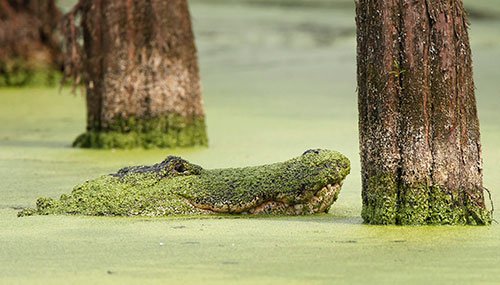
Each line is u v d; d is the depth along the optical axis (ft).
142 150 59.41
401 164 37.52
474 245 34.88
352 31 125.18
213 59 107.86
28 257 34.04
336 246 34.99
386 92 37.14
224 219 39.70
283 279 31.19
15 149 60.34
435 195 37.55
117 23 59.57
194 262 33.22
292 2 146.10
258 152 57.72
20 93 90.33
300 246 35.09
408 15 36.70
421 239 35.73
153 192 41.04
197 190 41.01
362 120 38.06
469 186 37.73
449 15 36.86
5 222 39.47
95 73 60.29
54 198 44.68
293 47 114.93
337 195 41.29
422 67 36.86
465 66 37.32
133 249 34.94
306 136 64.08
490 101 79.20
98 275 31.81
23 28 94.79
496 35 116.78
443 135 37.24
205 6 143.74
